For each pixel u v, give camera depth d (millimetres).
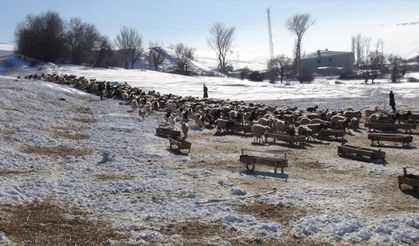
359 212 15953
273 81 105500
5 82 45188
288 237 14070
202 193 18188
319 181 20156
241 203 17016
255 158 21641
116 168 21766
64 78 59688
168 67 140625
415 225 14586
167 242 13484
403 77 115562
